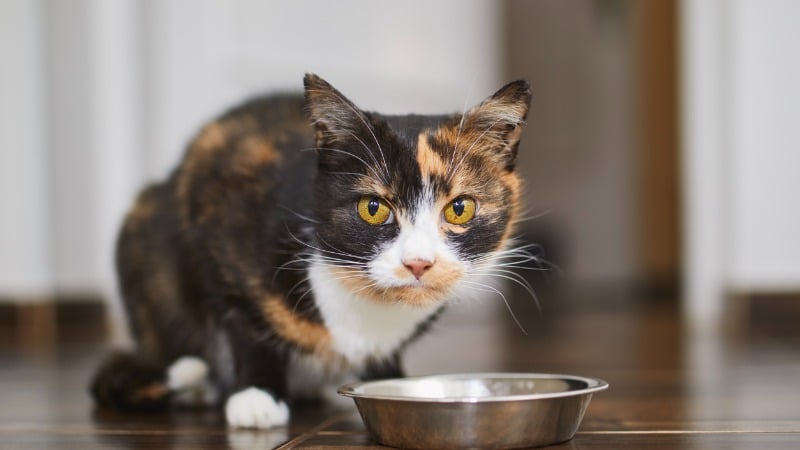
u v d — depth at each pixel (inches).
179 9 60.8
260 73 60.6
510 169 32.6
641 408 33.3
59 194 62.9
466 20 69.2
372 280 30.8
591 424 30.8
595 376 40.4
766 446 28.0
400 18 64.9
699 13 60.2
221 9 60.2
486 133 31.8
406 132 31.3
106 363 35.7
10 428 31.5
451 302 33.4
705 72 60.2
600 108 110.3
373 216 31.0
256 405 31.3
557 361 45.6
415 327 33.2
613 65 109.5
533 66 112.1
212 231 32.8
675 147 105.8
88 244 62.6
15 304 59.3
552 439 28.0
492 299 80.9
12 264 59.3
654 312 81.7
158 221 35.4
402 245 30.6
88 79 61.9
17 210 59.2
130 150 63.2
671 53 105.5
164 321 35.6
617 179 110.1
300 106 36.2
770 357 45.5
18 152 59.1
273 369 32.9
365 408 28.5
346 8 62.7
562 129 111.7
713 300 61.3
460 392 31.5
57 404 35.6
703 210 61.2
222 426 31.4
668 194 106.6
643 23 107.3
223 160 33.9
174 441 29.5
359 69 63.4
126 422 32.3
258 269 32.0
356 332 32.3
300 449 28.2
